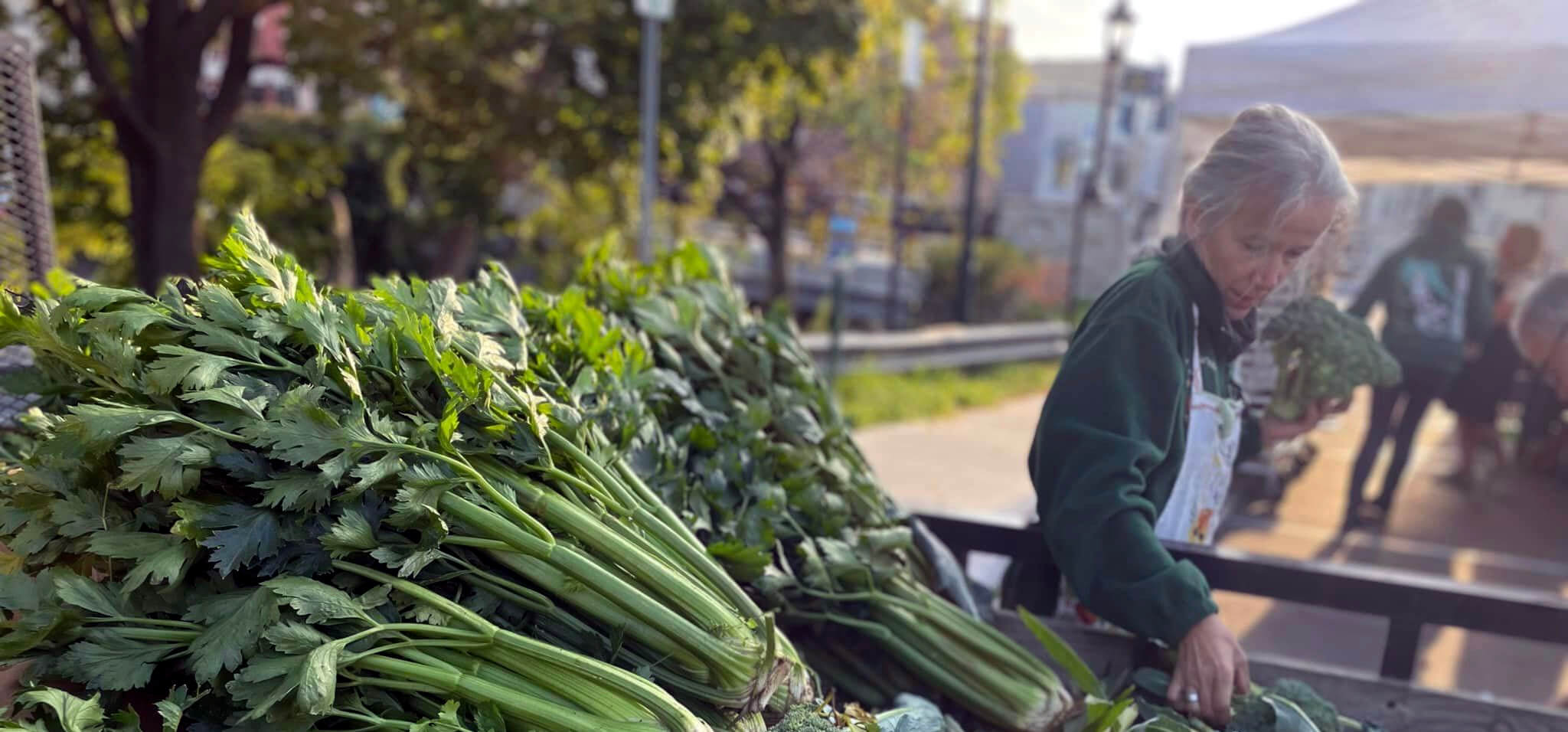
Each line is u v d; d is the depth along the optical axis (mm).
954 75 20547
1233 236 1663
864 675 1886
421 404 1472
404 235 14461
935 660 1777
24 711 1210
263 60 7082
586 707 1295
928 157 20906
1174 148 4816
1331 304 2295
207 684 1286
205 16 6449
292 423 1307
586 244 12297
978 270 21891
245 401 1318
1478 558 5305
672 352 2020
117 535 1281
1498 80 3713
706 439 1892
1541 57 3607
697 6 9164
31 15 6938
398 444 1355
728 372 2127
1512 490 6883
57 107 8133
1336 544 5449
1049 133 32188
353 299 1478
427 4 8008
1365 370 2229
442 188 9992
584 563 1401
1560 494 6809
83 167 8555
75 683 1288
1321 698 1906
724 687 1416
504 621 1426
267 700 1178
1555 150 5062
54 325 1377
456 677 1289
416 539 1408
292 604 1230
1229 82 4492
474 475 1402
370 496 1367
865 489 2041
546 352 1785
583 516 1457
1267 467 5363
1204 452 1837
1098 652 2027
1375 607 1911
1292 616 4145
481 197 9969
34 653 1268
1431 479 7191
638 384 1827
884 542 1893
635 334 2070
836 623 1877
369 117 12789
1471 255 5434
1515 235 6496
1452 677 3752
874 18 15375
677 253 2375
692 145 9633
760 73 10250
